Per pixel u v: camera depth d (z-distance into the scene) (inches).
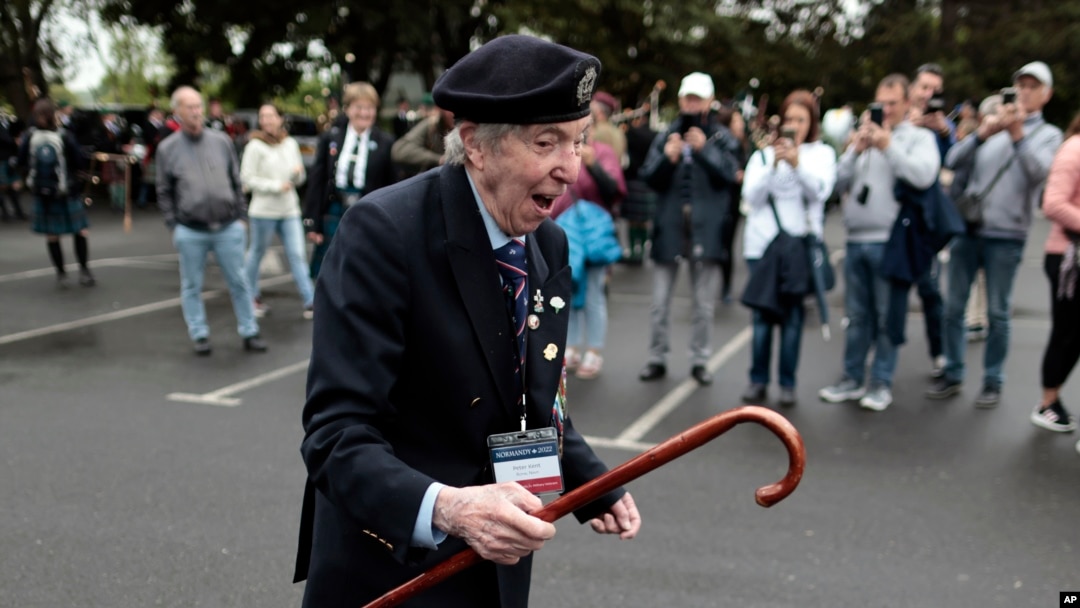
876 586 136.9
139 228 589.0
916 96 237.8
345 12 794.2
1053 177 197.3
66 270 419.8
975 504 168.6
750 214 227.8
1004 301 225.8
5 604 127.5
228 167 272.5
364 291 61.7
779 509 164.7
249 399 228.8
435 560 64.6
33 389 233.6
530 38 62.5
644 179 250.2
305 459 62.1
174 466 180.4
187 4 817.5
